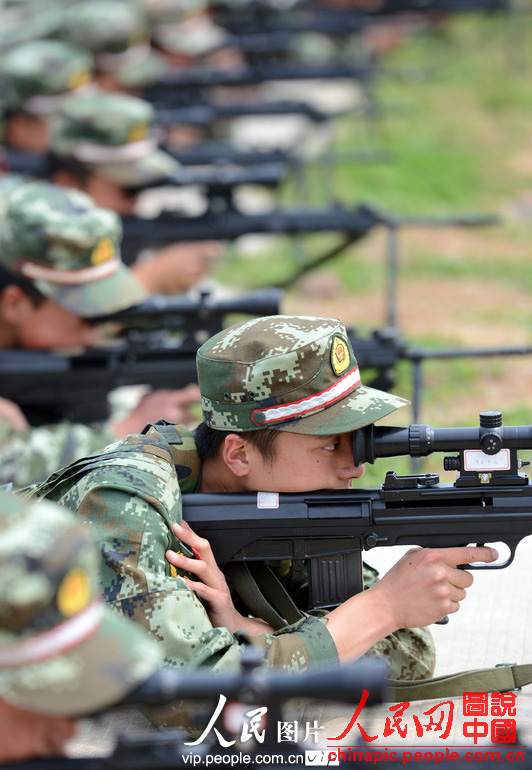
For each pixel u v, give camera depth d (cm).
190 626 845
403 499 923
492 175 3981
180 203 3556
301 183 3425
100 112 2281
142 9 3697
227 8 4462
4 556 576
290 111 3706
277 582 954
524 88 4844
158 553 869
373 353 1675
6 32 3447
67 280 1541
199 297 1650
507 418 1889
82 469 902
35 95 2703
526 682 977
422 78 4953
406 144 4231
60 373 1572
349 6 4903
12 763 619
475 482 916
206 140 3794
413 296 2970
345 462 929
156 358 1636
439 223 2433
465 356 1652
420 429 906
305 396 894
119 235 1603
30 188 1573
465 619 1161
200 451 957
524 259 3262
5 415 1355
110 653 601
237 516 930
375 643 941
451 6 4953
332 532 931
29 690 582
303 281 3058
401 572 904
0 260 1542
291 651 856
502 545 1350
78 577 593
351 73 4200
